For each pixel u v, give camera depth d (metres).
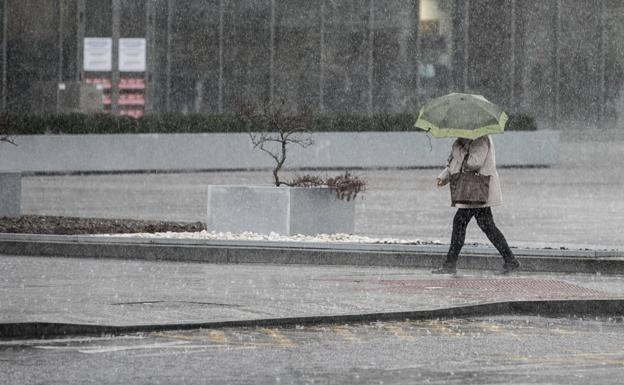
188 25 108.25
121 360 21.08
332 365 20.88
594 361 21.48
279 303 27.70
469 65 115.88
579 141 123.00
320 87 111.31
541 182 79.06
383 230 46.44
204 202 59.94
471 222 50.91
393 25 113.19
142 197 63.03
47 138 84.81
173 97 107.88
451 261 34.53
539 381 19.50
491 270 36.22
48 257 39.03
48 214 52.19
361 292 30.00
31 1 106.31
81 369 20.22
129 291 29.77
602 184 76.88
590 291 30.45
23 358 21.19
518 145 97.19
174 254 38.50
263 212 41.34
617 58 122.69
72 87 102.38
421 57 114.12
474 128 33.75
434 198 64.38
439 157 96.38
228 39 109.44
